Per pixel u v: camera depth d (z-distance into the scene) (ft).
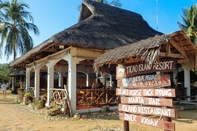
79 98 31.37
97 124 22.03
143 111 14.49
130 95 15.67
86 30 31.01
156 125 13.56
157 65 13.83
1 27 78.48
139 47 13.97
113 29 36.83
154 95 13.76
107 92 32.63
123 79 16.55
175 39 13.73
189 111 31.53
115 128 20.18
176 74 45.14
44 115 29.01
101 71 19.97
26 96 43.78
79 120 24.73
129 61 15.96
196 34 72.84
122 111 16.66
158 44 12.39
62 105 29.09
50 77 35.19
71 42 25.55
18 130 20.81
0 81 113.29
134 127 20.22
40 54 37.22
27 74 51.37
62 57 31.27
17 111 34.01
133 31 41.04
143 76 14.75
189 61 15.76
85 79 68.08
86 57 30.09
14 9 81.20
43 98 37.01
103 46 28.40
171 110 12.61
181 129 19.65
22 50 83.20
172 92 12.60
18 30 82.64
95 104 31.14
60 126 22.04
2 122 24.93
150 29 49.06
